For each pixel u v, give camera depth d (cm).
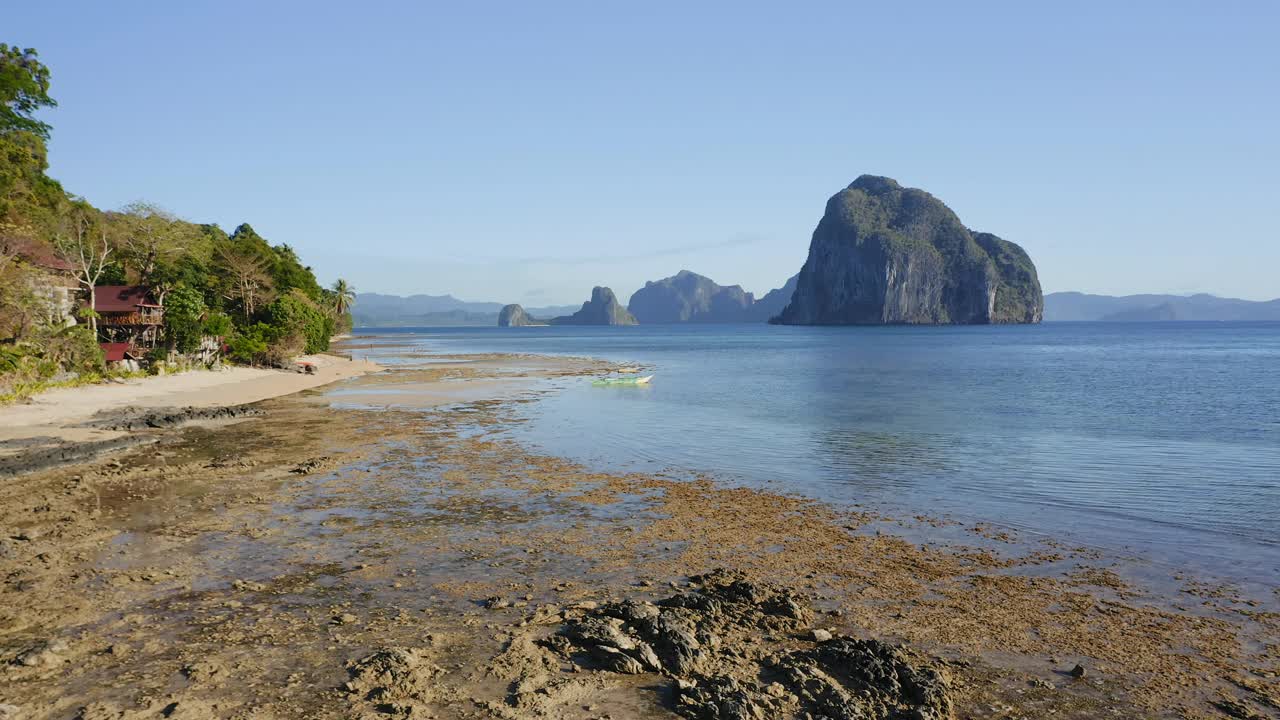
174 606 1062
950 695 831
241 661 878
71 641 931
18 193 5253
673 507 1730
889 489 1942
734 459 2359
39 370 4038
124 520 1543
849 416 3488
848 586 1205
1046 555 1380
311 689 809
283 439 2680
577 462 2284
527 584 1186
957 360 8875
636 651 901
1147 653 960
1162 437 2836
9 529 1470
